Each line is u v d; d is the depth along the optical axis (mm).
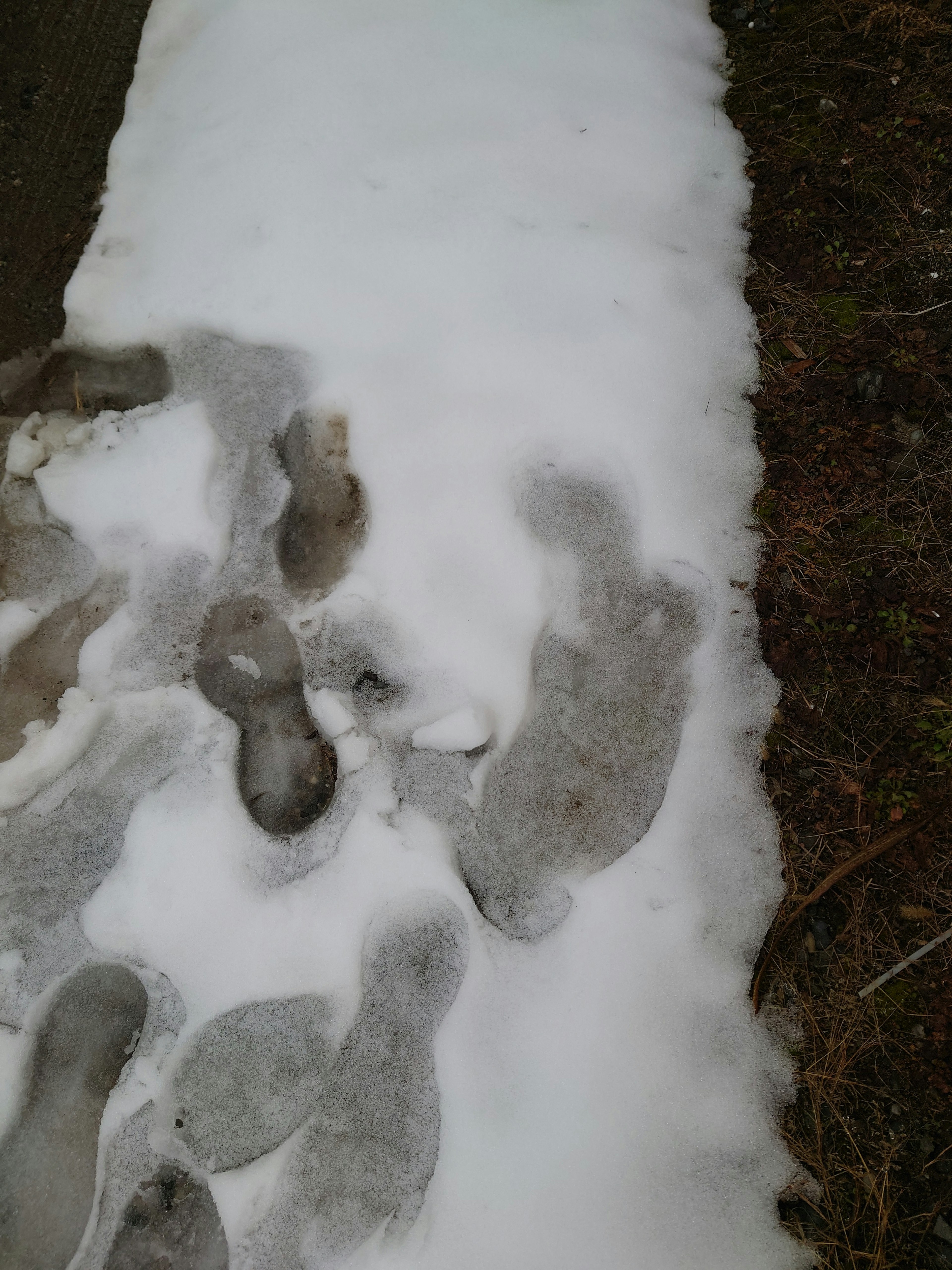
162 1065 1850
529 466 2137
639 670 2057
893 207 2254
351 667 2082
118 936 1925
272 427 2178
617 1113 1794
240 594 2131
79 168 2361
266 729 2070
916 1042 1818
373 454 2146
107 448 2184
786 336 2223
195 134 2324
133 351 2244
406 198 2242
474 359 2162
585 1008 1849
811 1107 1805
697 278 2250
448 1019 1854
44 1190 1812
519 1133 1782
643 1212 1744
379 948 1907
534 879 1943
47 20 2439
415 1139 1802
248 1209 1791
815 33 2428
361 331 2186
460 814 1984
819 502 2115
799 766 1980
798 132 2355
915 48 2344
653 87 2373
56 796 2010
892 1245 1729
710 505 2127
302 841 1979
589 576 2096
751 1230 1743
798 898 1907
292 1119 1830
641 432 2145
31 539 2156
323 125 2281
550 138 2297
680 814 1955
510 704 2049
